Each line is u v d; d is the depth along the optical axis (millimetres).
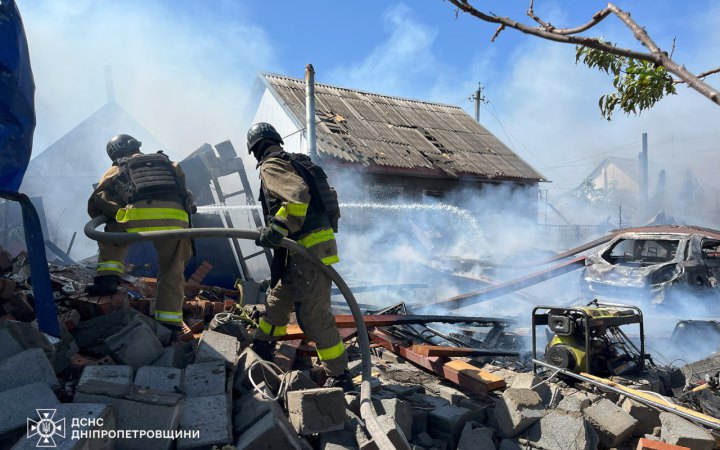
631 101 1807
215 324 3746
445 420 3055
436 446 3010
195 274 7059
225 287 7715
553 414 2986
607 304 4496
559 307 4023
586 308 4039
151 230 3459
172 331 3627
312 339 3236
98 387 2346
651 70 1698
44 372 2496
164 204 3531
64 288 4348
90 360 2957
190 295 6027
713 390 3670
